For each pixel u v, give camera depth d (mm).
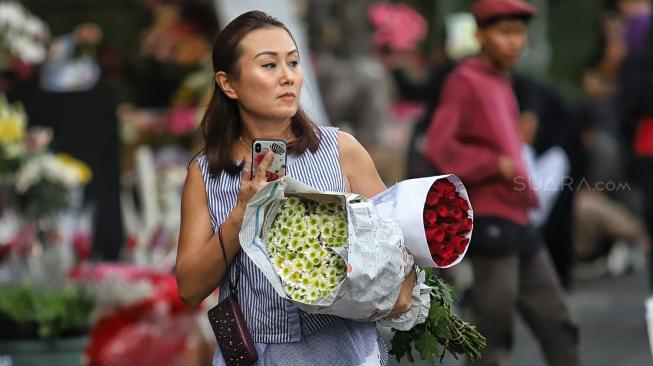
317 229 6430
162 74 16797
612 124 20781
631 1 21562
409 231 6496
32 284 11523
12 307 10742
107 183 13914
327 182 6793
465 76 10539
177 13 16219
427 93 13211
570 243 14133
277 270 6410
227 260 6633
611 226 20984
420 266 6652
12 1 16375
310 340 6750
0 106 12656
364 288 6293
